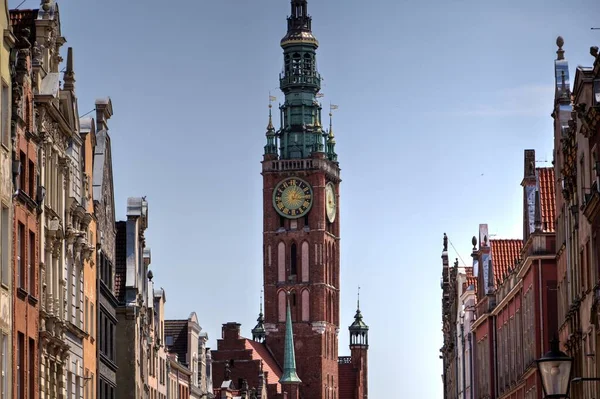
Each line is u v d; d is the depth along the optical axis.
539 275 84.75
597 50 61.84
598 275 62.53
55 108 67.00
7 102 56.69
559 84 77.62
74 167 75.00
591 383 65.94
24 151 60.97
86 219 76.94
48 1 70.12
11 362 57.25
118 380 99.44
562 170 73.12
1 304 55.38
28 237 61.41
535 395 85.69
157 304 123.25
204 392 157.62
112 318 94.38
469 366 121.88
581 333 69.06
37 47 65.38
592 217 63.78
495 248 113.25
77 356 75.81
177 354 143.88
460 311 130.62
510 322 98.38
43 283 65.25
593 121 62.56
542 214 86.12
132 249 101.06
